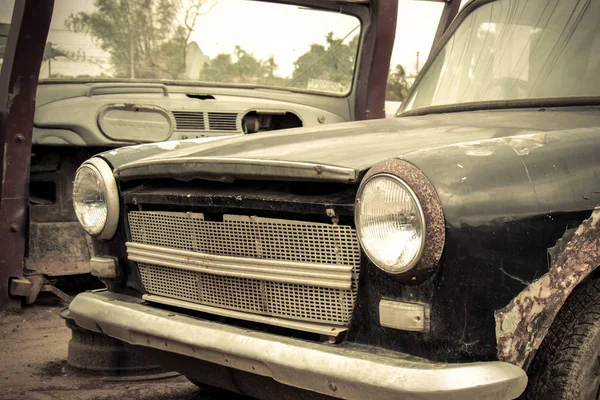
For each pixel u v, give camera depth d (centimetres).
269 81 593
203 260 240
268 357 207
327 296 212
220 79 578
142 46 543
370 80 600
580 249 197
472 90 303
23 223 499
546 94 275
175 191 251
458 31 331
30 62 476
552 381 202
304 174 211
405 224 188
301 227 214
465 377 180
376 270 201
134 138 539
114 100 534
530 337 189
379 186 192
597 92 263
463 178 188
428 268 187
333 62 604
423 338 193
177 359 261
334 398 216
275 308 224
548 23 292
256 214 225
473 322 187
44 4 459
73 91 528
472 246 185
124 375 349
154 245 263
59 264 522
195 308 245
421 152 197
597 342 203
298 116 595
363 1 571
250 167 224
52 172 537
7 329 454
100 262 283
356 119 614
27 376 357
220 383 256
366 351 201
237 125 572
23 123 488
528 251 190
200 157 242
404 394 182
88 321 271
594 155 208
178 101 554
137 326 248
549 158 201
